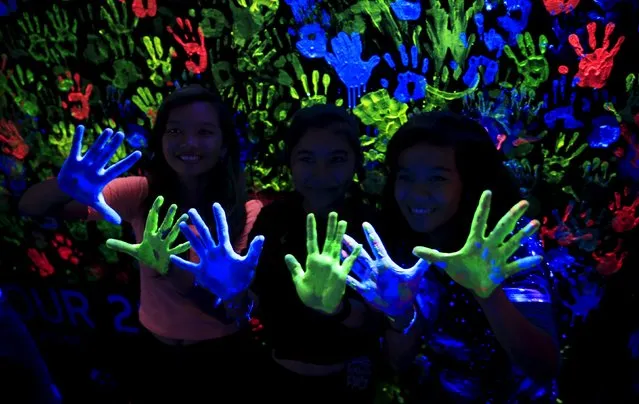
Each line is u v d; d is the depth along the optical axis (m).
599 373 1.39
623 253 1.34
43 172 1.62
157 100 1.46
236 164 1.21
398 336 0.94
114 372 1.60
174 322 1.21
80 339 1.68
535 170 1.33
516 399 0.86
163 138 1.16
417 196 0.89
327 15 1.33
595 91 1.31
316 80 1.34
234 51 1.43
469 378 0.87
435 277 0.92
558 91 1.32
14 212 1.68
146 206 1.20
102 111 1.58
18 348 0.66
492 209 0.89
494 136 1.28
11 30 1.58
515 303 0.81
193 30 1.47
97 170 0.97
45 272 1.71
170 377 1.25
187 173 1.15
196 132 1.13
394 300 0.83
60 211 1.20
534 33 1.32
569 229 1.34
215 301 1.13
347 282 0.83
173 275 1.13
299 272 0.85
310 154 1.03
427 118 0.91
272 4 1.35
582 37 1.30
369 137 1.30
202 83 1.47
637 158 1.30
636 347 1.37
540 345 0.78
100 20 1.52
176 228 0.91
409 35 1.33
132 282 1.67
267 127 1.42
